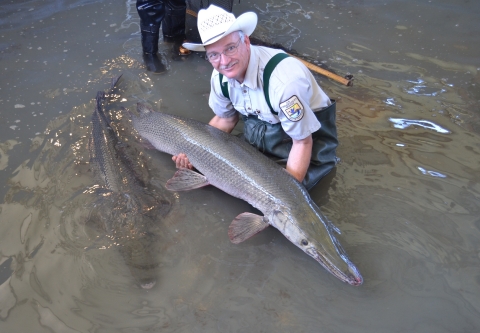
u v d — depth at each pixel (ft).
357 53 15.84
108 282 8.57
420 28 17.22
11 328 7.86
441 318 7.82
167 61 15.60
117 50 16.11
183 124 11.18
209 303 8.21
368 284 8.44
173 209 10.12
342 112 13.03
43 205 10.16
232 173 9.88
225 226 9.76
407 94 13.76
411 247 9.11
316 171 10.28
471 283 8.40
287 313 8.01
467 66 14.99
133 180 10.69
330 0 19.45
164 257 9.04
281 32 17.06
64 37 16.88
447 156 11.43
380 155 11.50
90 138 11.93
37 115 13.04
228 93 9.97
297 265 8.89
